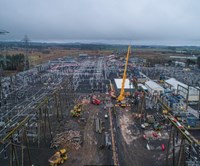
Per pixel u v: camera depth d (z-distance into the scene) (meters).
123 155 33.22
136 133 41.25
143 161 31.67
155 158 32.56
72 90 72.56
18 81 84.69
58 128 43.16
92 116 50.12
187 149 33.81
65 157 31.69
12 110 52.06
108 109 55.25
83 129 42.84
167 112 48.50
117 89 74.88
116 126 44.38
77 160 31.83
